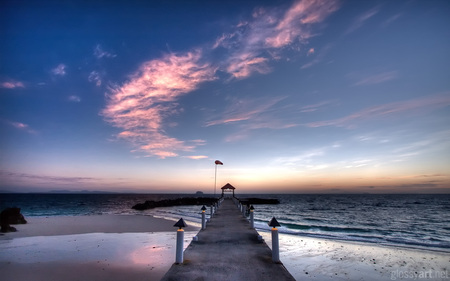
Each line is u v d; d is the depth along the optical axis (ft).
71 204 271.69
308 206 246.06
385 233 79.00
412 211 179.11
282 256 46.52
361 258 45.06
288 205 264.93
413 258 44.96
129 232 71.67
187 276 19.70
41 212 167.02
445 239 67.21
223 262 23.20
